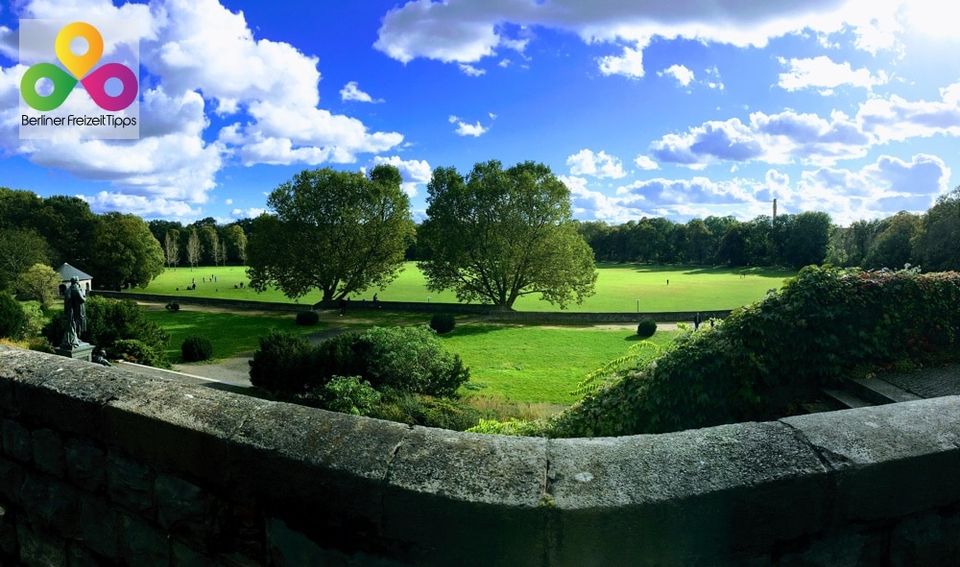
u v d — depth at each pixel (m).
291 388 18.20
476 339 34.47
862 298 5.72
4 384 2.63
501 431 6.39
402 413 13.44
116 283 66.56
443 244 45.09
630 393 5.70
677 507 1.43
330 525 1.66
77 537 2.42
